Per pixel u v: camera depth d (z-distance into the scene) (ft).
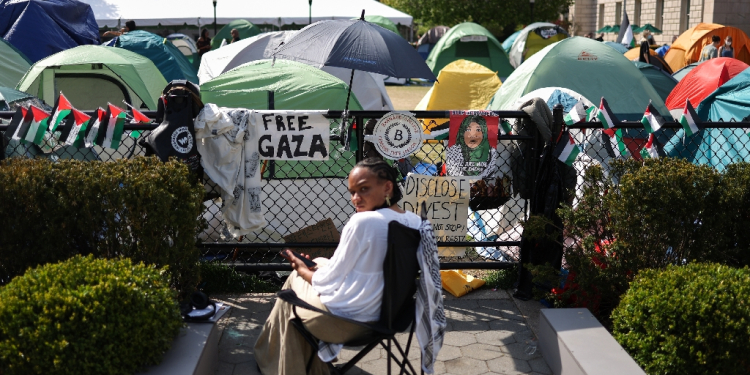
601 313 13.00
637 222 12.26
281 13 72.69
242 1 74.84
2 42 36.86
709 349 9.91
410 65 13.92
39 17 45.11
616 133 15.74
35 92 32.94
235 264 15.15
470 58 76.23
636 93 31.53
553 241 13.91
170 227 11.73
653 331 10.37
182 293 12.13
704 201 12.24
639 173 12.25
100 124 12.95
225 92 26.37
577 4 133.80
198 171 13.51
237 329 12.78
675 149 17.66
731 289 10.21
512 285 15.17
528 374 11.35
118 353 9.11
